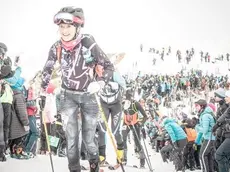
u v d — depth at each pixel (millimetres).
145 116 7809
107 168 6172
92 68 3666
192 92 31156
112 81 6305
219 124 6305
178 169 8820
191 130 9336
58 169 5273
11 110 5672
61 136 7359
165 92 30266
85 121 3719
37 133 6629
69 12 3438
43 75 3803
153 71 48125
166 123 9188
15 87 5688
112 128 6477
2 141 4680
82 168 5605
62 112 3729
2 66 5000
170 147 10562
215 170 8109
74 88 3662
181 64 54719
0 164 5246
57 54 3646
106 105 6406
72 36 3500
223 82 33094
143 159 7824
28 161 5711
